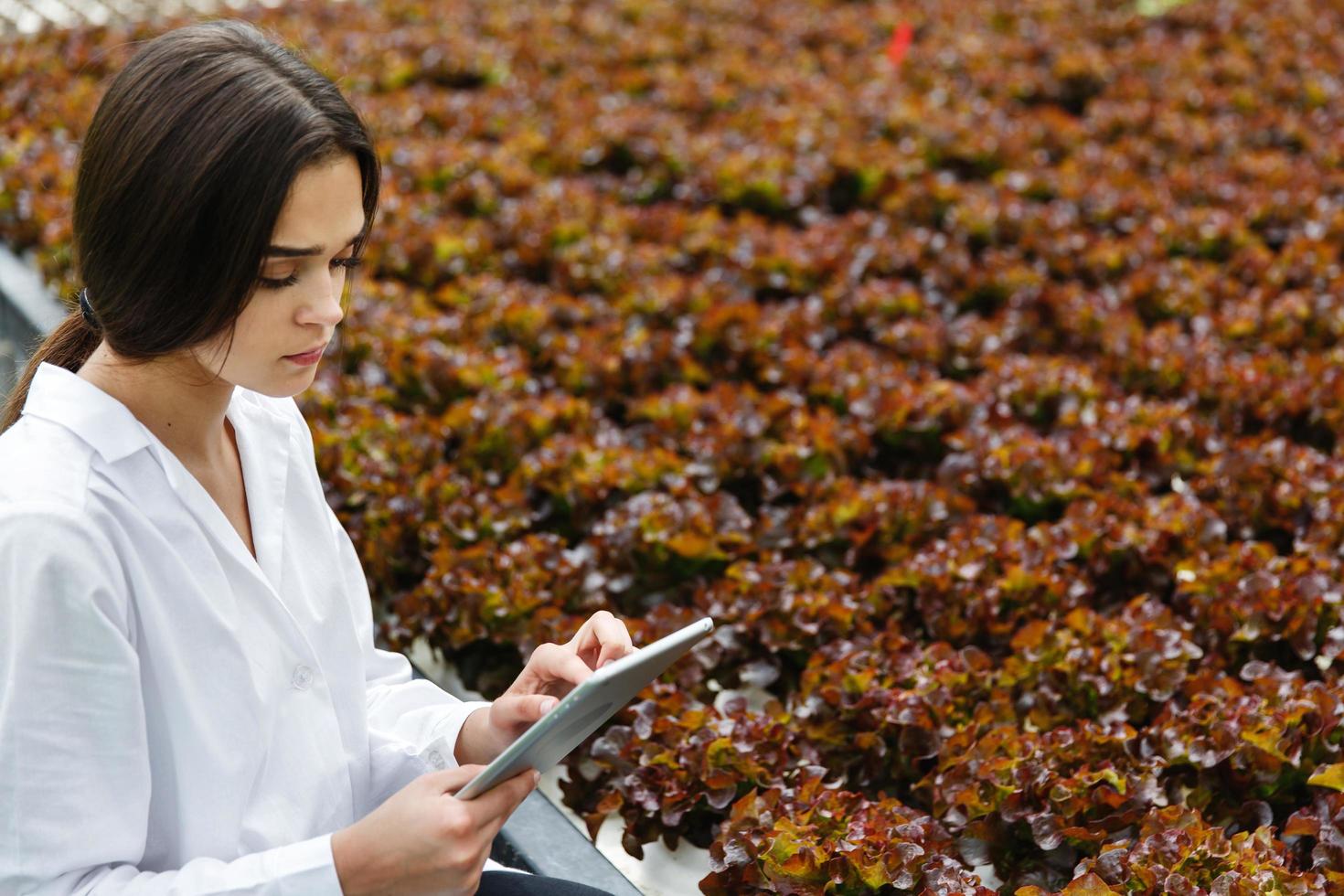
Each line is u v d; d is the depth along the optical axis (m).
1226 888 2.44
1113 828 2.78
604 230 5.93
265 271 1.65
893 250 5.85
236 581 1.80
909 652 3.32
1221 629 3.46
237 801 1.79
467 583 3.55
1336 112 7.56
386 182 6.19
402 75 7.76
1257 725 2.93
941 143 7.00
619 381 4.85
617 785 3.00
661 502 3.86
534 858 2.76
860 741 3.06
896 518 3.94
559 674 2.06
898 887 2.55
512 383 4.60
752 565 3.65
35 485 1.65
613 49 8.34
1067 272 5.85
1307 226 6.04
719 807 2.91
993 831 2.82
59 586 1.61
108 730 1.64
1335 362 4.89
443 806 1.73
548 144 6.87
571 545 4.14
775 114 7.29
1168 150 7.09
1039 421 4.73
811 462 4.29
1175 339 5.05
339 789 1.93
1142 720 3.20
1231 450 4.30
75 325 1.87
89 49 7.52
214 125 1.59
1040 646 3.29
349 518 3.88
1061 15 9.33
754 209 6.59
